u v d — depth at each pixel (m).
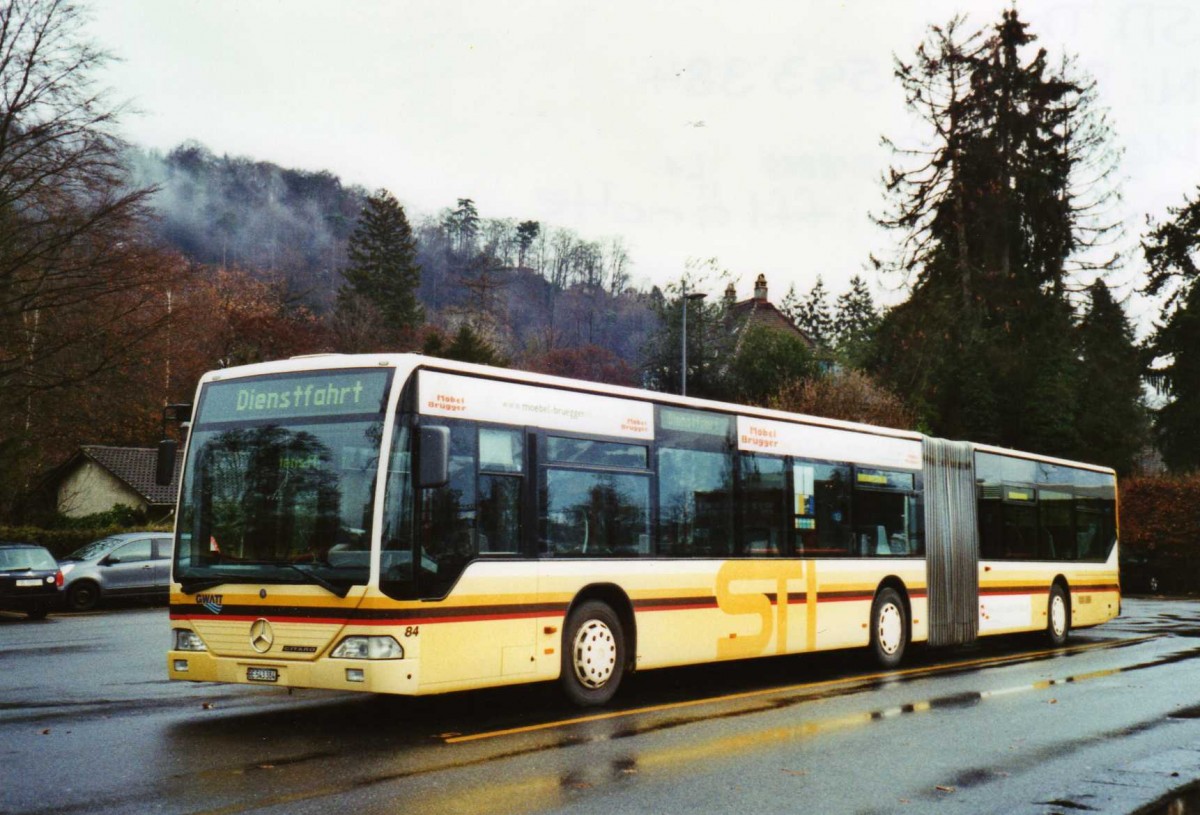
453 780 8.01
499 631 10.61
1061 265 47.69
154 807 7.11
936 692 13.22
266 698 12.11
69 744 9.23
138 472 54.44
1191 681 14.52
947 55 47.97
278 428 10.38
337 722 10.59
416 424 10.07
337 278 125.81
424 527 9.99
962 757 9.16
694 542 13.12
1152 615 29.48
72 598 29.11
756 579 13.90
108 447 56.16
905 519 16.78
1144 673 15.48
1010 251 47.94
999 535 19.00
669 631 12.60
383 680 9.55
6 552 26.33
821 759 9.00
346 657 9.63
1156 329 61.78
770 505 14.32
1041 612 19.88
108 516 46.38
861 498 15.95
